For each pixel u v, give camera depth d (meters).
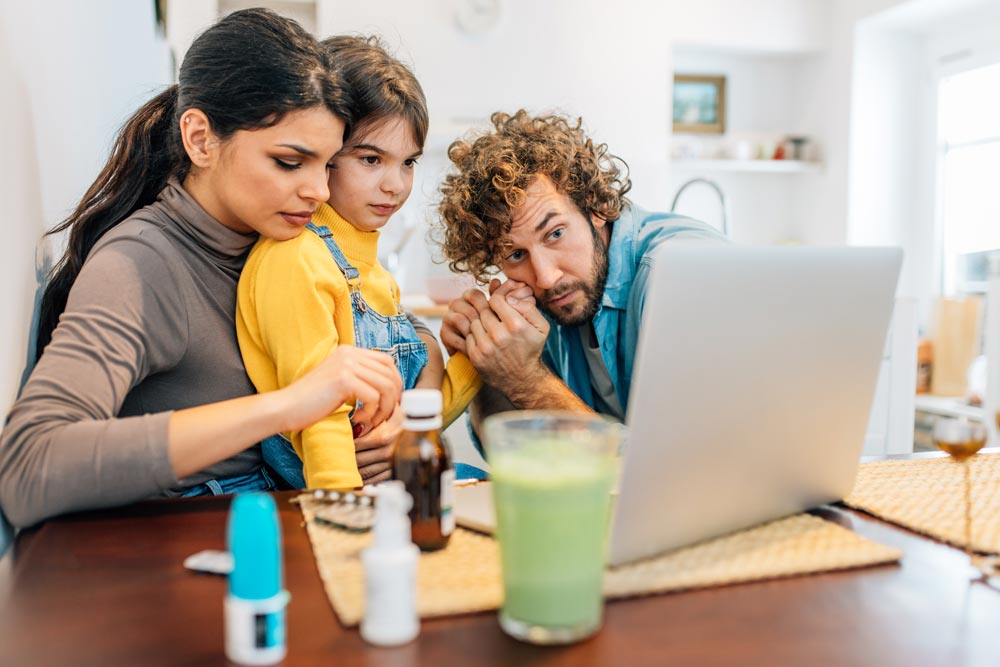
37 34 1.08
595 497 0.54
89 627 0.57
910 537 0.74
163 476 0.78
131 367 0.90
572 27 3.76
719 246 0.61
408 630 0.54
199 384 1.06
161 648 0.54
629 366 1.40
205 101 1.00
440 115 3.67
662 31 3.85
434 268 2.88
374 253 1.29
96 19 1.51
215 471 1.08
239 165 1.00
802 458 0.75
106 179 1.12
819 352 0.71
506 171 1.25
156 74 2.32
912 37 3.93
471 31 3.64
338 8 3.52
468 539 0.73
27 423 0.79
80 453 0.77
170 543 0.73
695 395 0.63
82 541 0.73
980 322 3.28
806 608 0.59
